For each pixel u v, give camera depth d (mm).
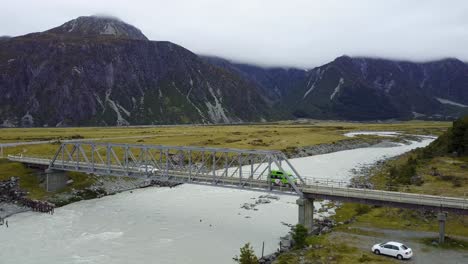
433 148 118250
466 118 106875
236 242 59906
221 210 78062
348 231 59500
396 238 55375
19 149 128625
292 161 144375
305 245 54125
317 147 176500
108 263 52625
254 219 71812
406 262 46625
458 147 106000
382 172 111188
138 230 66250
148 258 54219
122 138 175750
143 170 81625
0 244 60062
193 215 74875
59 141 148875
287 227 66938
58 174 92375
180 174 77250
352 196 59375
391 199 57062
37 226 69062
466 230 57656
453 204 53781
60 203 84125
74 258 54469
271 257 52062
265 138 191750
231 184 69625
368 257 48125
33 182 93688
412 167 90125
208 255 54969
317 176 109875
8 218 74250
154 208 80375
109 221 71625
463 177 81875
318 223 66125
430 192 73000
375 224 62688
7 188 87812
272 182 67500
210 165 123938
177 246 58531
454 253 49438
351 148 192500
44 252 56750
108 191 94750
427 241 53875
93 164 86875
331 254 49875
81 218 73812
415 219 63625
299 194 62062
